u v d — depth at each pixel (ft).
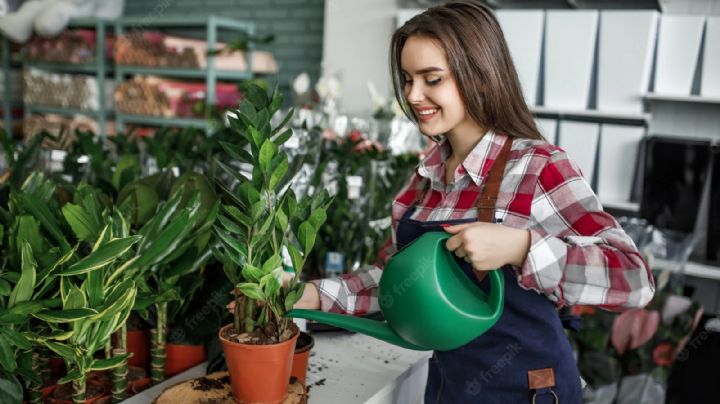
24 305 3.10
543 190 3.58
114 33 18.15
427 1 13.93
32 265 3.10
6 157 5.67
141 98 16.47
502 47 3.64
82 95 17.66
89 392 3.90
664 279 7.61
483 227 3.18
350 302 4.15
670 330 7.30
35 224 3.29
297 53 17.92
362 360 4.61
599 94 11.48
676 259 7.88
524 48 11.78
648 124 11.66
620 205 11.14
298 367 3.97
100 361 3.41
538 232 3.30
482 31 3.54
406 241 4.01
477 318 3.26
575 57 11.43
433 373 4.21
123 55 16.88
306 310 3.48
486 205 3.65
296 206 3.20
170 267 3.99
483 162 3.76
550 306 3.68
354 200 6.00
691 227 10.12
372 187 6.04
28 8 17.51
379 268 4.35
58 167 5.20
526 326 3.65
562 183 3.54
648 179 10.35
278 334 3.34
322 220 3.19
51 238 3.67
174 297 3.71
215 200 4.10
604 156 11.35
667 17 10.98
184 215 3.46
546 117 12.35
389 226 6.40
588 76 11.44
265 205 3.20
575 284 3.21
